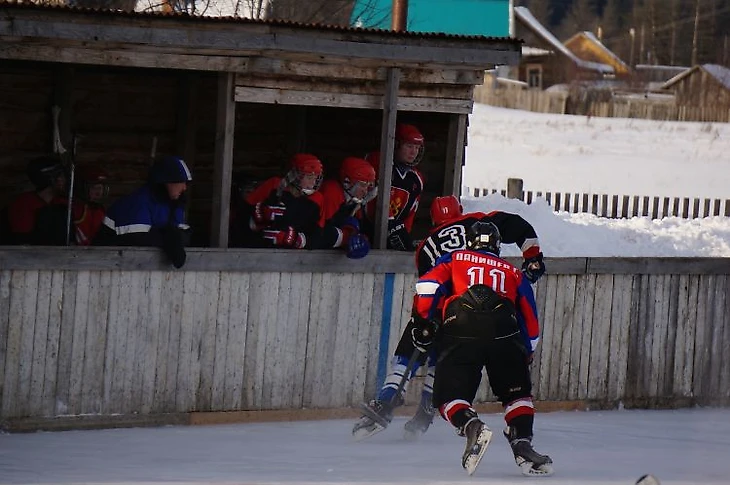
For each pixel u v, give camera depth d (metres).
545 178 81.62
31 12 17.73
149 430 19.05
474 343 16.20
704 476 16.11
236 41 19.27
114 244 19.28
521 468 15.71
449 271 16.92
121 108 25.61
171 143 26.28
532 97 169.88
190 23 18.89
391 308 21.33
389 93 21.42
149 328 19.25
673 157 100.69
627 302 23.31
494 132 121.69
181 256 19.00
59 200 20.91
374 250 21.06
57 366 18.58
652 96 195.50
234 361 20.02
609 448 19.02
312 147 27.56
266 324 20.23
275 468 15.70
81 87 25.09
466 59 21.25
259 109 27.03
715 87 193.50
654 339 23.64
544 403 22.83
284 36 19.61
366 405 19.03
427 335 16.83
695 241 42.25
